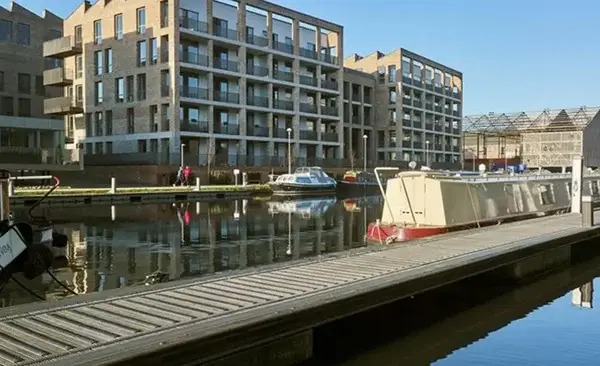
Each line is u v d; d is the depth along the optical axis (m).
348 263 9.12
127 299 6.75
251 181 49.34
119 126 49.47
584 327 8.49
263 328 5.91
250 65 53.16
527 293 10.57
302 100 59.69
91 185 40.62
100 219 23.00
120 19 49.56
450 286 10.15
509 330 8.36
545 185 19.50
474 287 10.62
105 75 50.59
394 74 76.38
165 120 46.12
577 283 11.55
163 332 5.44
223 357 5.63
